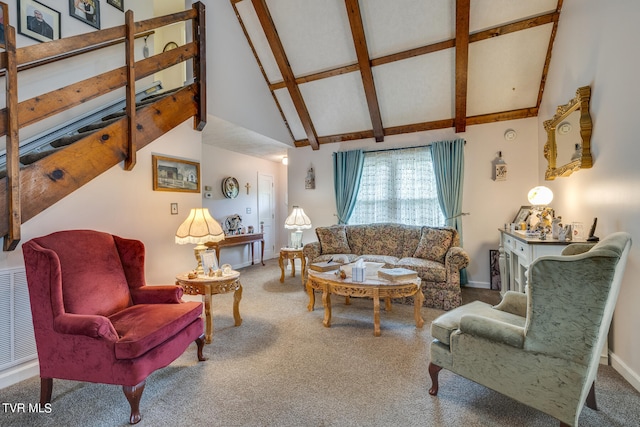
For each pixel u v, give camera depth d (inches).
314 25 157.6
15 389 75.2
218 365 85.3
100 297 78.6
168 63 118.3
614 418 61.9
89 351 64.4
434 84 164.7
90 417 64.3
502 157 166.2
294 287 173.2
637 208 73.7
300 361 87.3
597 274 49.3
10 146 72.8
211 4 150.0
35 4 103.3
